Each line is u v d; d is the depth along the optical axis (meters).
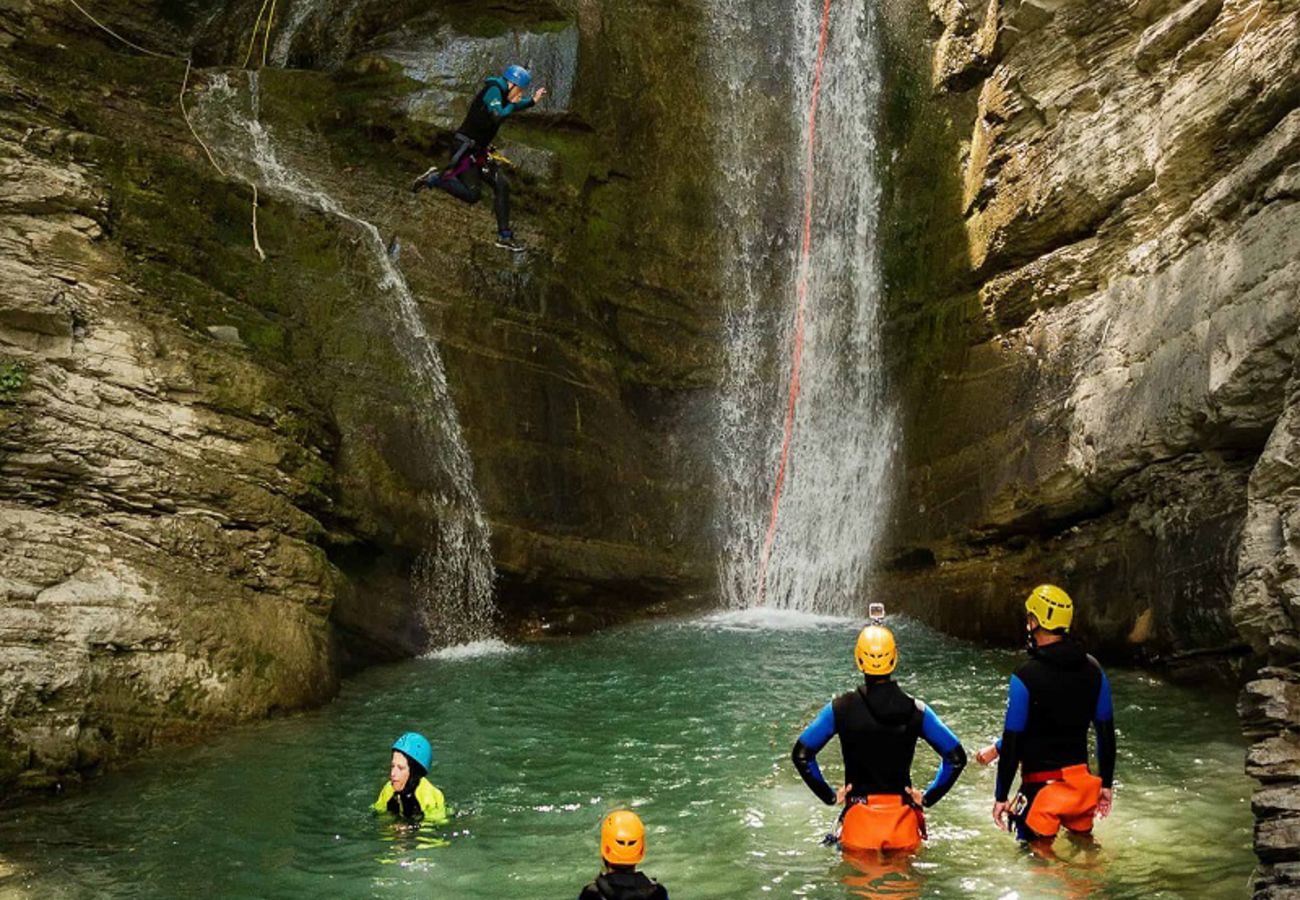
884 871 5.79
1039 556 11.70
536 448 13.30
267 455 10.20
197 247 11.23
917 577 13.45
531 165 14.18
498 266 13.55
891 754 5.95
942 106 14.56
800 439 15.34
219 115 12.94
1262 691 5.74
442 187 11.71
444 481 12.33
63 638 8.11
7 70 11.10
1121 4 11.38
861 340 14.91
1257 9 9.40
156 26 14.58
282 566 9.93
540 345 13.63
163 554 9.19
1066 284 11.52
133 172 11.02
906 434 13.81
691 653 11.99
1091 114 11.59
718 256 15.63
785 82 16.34
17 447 8.69
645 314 15.11
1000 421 12.15
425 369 12.52
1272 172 8.51
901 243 14.66
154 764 8.10
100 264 9.97
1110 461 10.09
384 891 5.84
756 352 15.56
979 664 11.00
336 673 10.43
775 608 14.91
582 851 6.36
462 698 10.12
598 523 13.80
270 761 8.16
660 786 7.54
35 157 9.99
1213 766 7.33
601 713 9.54
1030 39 12.62
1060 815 5.98
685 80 15.84
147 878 6.06
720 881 5.80
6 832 6.78
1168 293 9.68
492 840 6.58
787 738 8.66
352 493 11.47
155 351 9.79
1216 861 5.73
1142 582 9.90
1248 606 6.47
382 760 8.20
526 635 13.20
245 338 11.07
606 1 15.51
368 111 13.70
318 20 15.10
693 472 14.87
